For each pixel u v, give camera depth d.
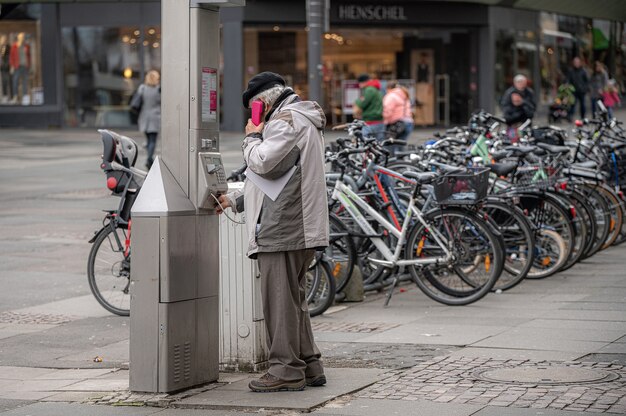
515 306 10.83
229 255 8.30
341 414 6.90
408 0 41.78
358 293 11.34
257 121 7.41
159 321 7.48
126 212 10.71
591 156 15.49
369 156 11.73
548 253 12.38
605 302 10.90
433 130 42.12
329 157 11.80
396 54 42.94
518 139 16.11
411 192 11.55
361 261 11.71
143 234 7.48
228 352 8.38
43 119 42.31
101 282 10.93
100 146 34.03
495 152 13.54
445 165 11.76
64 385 8.06
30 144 34.78
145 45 41.16
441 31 43.12
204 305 7.80
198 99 7.57
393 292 11.99
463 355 8.58
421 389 7.48
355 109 22.77
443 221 10.90
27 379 8.34
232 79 39.88
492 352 8.66
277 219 7.35
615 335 9.21
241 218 8.24
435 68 43.19
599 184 13.84
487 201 11.61
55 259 14.30
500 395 7.21
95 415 7.12
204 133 7.65
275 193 7.35
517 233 11.55
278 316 7.49
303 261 7.55
